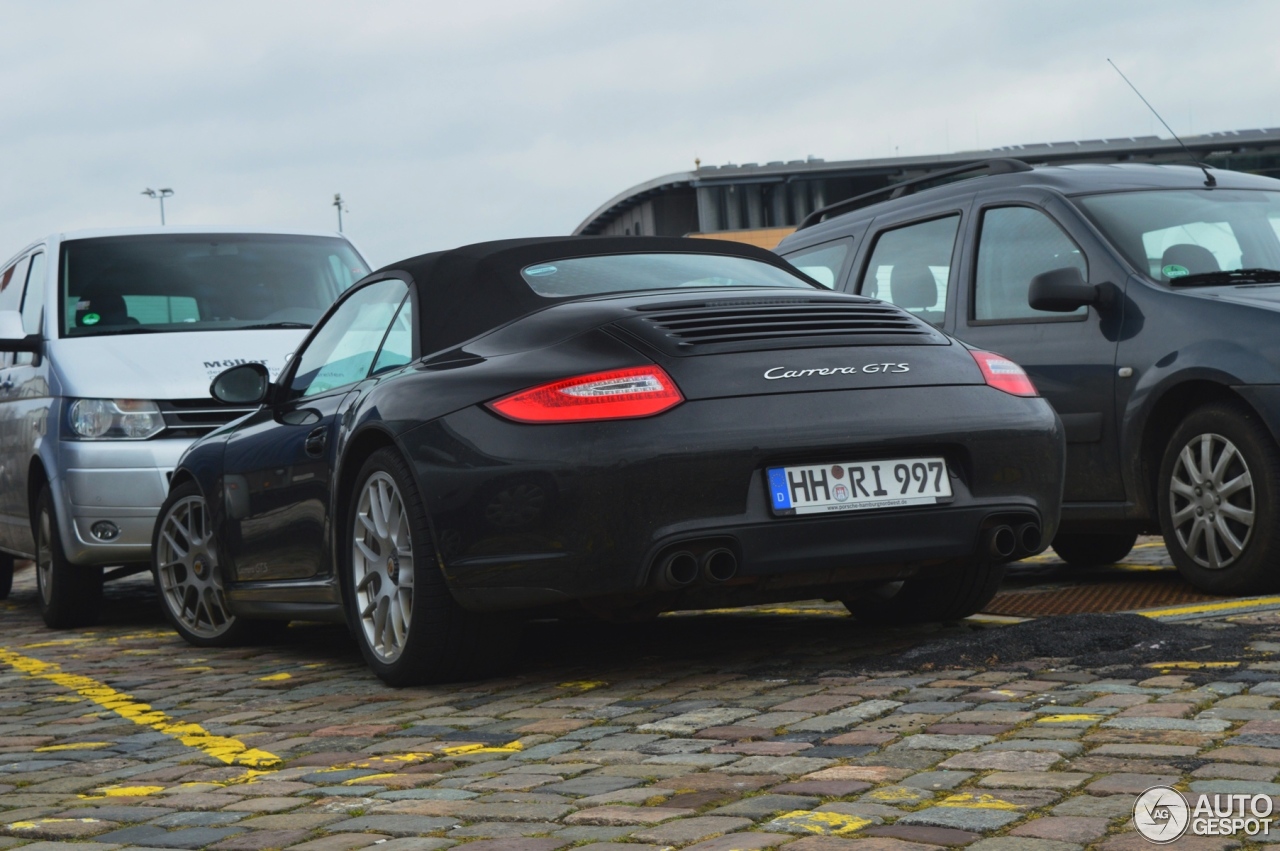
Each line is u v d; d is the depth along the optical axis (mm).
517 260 4660
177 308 7988
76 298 8000
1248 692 3416
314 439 5047
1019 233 6434
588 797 2943
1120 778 2787
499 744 3553
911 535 4129
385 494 4531
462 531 4113
